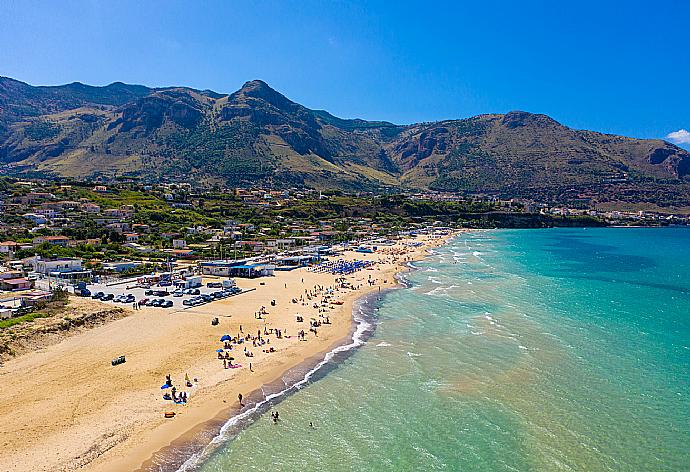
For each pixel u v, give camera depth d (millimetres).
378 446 32750
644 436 33750
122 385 41031
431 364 47938
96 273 90250
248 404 38812
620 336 56375
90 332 55031
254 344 53344
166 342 52469
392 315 68188
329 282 95562
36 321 53688
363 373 45656
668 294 82375
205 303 73000
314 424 35750
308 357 50031
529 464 30453
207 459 31016
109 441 32406
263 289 86750
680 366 46625
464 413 37375
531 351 51281
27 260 92875
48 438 32344
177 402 38406
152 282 85938
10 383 40469
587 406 38312
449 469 29953
